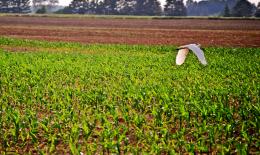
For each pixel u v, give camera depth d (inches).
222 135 346.0
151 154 294.0
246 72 674.8
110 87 541.3
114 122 373.4
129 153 303.4
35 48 1123.9
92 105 434.3
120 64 758.5
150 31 1943.9
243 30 2080.5
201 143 303.6
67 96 434.6
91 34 1731.1
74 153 287.0
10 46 1166.3
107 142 296.7
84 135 333.7
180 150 308.7
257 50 1061.1
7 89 518.0
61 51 1047.6
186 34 1779.0
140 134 324.8
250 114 397.7
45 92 503.8
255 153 304.7
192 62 796.0
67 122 361.7
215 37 1627.7
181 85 556.7
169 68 717.9
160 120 357.4
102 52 1030.4
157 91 482.6
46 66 705.6
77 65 736.3
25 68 671.1
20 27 2144.4
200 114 392.8
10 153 302.7
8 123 359.3
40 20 2965.1
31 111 381.4
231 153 302.2
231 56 925.8
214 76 631.8
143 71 665.6
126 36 1644.9
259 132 335.3
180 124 361.1
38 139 335.3
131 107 434.3
